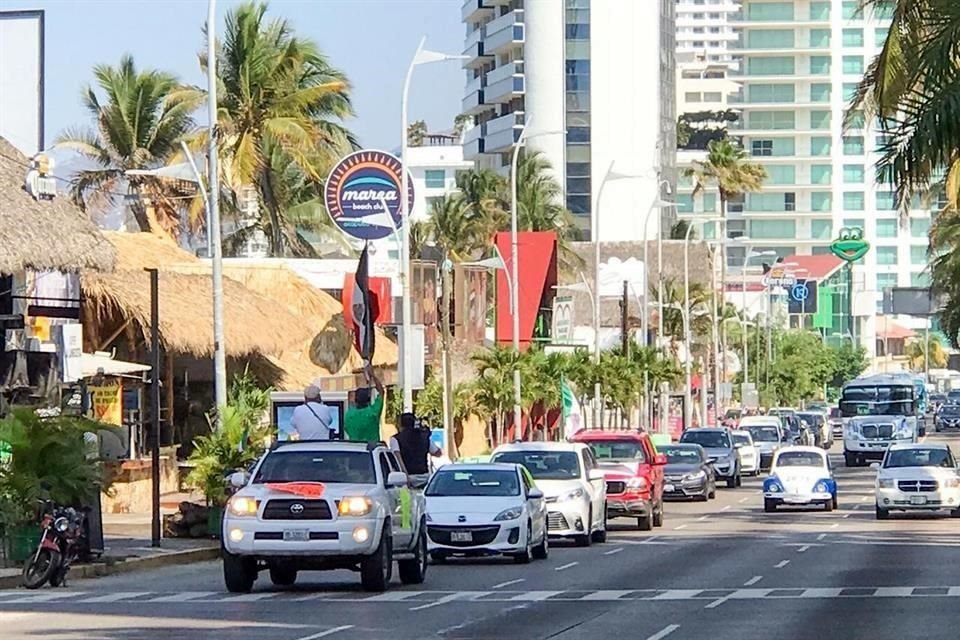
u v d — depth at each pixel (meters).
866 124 72.31
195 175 90.69
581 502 78.94
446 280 110.56
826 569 64.19
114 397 90.06
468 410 130.88
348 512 52.25
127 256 115.00
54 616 45.56
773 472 114.12
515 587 56.31
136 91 167.50
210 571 63.38
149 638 40.09
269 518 52.25
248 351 100.44
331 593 53.44
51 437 60.47
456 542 67.12
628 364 161.50
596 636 40.97
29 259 74.88
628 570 64.38
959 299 158.00
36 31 89.81
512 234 131.75
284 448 55.44
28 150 89.81
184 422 112.31
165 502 92.19
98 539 62.31
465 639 40.09
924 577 59.88
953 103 57.41
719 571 63.56
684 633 41.62
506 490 69.56
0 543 59.28
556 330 152.75
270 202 172.12
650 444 98.56
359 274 85.38
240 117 163.00
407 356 92.50
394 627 42.88
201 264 120.19
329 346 121.00
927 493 103.44
